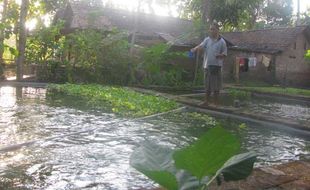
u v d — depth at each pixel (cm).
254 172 421
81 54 1812
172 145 639
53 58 1808
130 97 1236
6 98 1150
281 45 2705
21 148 575
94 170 482
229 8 3097
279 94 1741
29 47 1797
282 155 616
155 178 197
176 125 841
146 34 2448
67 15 2572
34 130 702
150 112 995
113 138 673
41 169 476
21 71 1712
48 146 594
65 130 716
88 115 905
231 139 182
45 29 1789
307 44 2867
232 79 2803
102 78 1827
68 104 1080
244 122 945
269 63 2700
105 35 1986
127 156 554
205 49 1106
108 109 1019
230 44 2550
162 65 2019
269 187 373
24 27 1688
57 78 1786
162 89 1792
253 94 1800
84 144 618
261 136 771
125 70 1855
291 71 2788
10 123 756
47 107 1001
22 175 450
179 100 1238
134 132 736
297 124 821
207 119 946
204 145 184
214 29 1077
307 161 504
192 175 199
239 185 372
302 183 392
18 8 1683
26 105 1017
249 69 2777
